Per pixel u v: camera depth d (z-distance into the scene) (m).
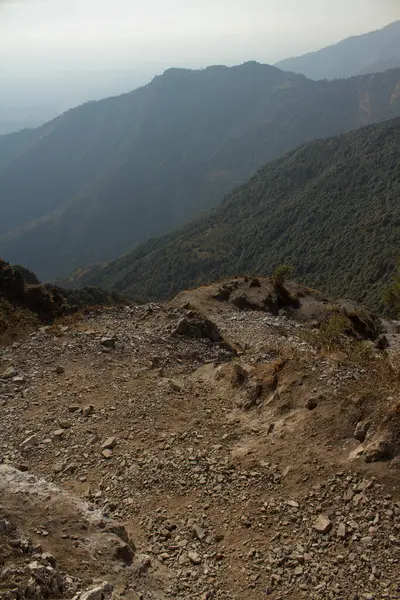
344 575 7.41
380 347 29.66
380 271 93.94
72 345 17.55
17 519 7.43
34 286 44.50
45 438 12.39
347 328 28.66
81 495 10.10
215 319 28.48
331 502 8.72
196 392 14.56
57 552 6.86
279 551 8.01
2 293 40.53
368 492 8.64
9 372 15.73
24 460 11.65
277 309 32.97
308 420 10.77
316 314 32.88
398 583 7.12
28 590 5.63
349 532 8.11
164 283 166.75
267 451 10.50
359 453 9.41
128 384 15.04
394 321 42.75
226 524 8.78
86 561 6.84
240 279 37.06
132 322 20.98
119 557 7.23
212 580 7.56
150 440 11.84
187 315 20.66
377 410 9.95
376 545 7.79
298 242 143.12
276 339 22.62
